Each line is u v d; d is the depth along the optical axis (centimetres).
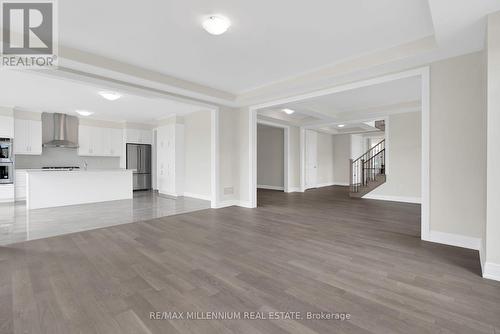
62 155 770
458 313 176
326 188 991
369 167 884
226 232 378
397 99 580
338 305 187
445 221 320
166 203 634
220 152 578
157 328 160
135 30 281
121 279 226
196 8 241
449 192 316
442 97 319
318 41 307
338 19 261
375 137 1196
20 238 346
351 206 598
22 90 495
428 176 330
